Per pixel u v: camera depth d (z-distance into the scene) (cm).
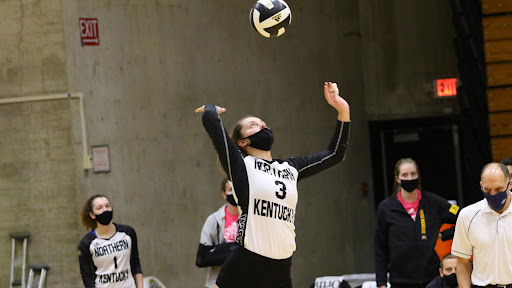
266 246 597
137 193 1452
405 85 1892
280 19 694
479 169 1678
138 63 1466
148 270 1457
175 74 1504
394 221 1048
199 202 1518
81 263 1060
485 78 1692
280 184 608
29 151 1406
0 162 1407
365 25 1895
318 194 1700
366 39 1897
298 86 1681
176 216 1489
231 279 604
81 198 1403
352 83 1830
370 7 1895
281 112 1641
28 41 1407
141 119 1465
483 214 788
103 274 1058
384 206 1065
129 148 1450
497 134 1680
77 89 1412
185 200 1502
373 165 1911
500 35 1686
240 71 1586
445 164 1892
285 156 1634
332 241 1722
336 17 1798
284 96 1650
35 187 1405
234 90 1573
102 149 1423
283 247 604
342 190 1766
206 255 1064
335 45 1786
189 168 1509
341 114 659
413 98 1891
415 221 1041
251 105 1596
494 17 1689
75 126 1406
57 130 1405
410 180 1028
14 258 1396
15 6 1408
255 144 624
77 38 1415
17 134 1408
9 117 1408
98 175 1420
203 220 1520
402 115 1891
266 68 1628
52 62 1403
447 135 1891
